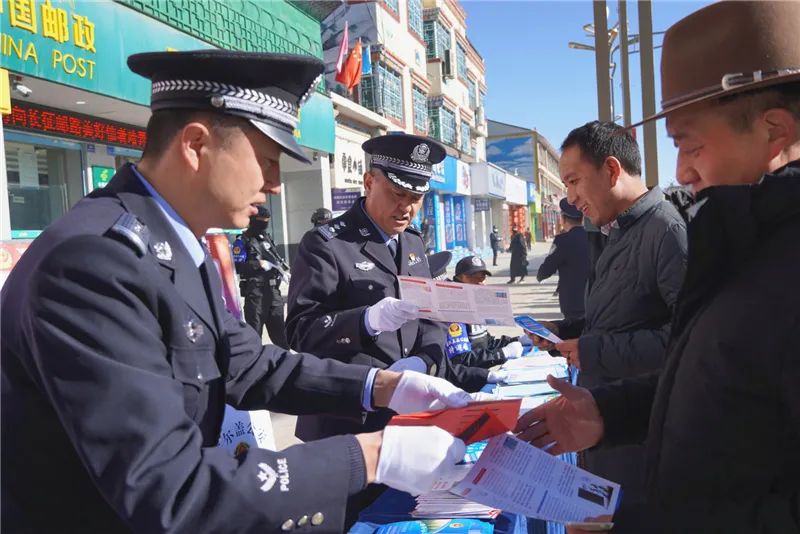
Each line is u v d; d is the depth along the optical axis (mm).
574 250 5441
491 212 32906
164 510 912
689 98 1043
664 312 1962
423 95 21234
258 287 6395
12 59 5180
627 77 6902
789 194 954
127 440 916
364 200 2359
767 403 920
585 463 2305
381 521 1606
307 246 2240
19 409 1022
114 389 923
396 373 1558
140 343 982
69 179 7688
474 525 1521
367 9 16484
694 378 1008
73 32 5809
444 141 22953
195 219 1206
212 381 1221
